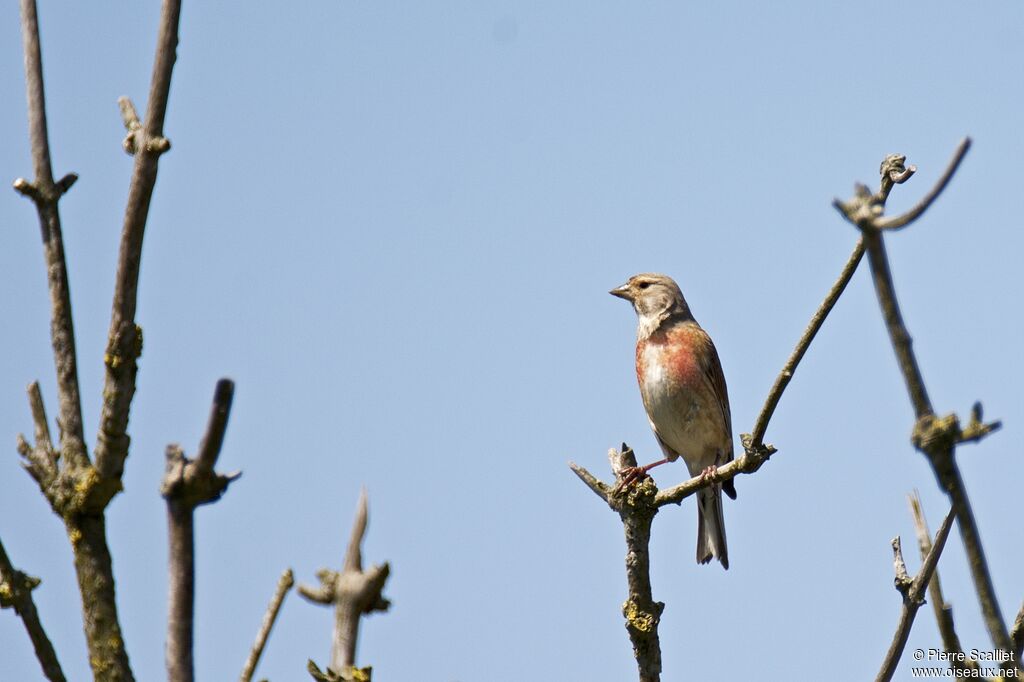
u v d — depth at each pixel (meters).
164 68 5.91
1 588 5.52
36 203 6.10
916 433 4.57
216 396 3.86
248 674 4.60
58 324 5.94
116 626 5.44
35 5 6.36
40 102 6.23
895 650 7.73
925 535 8.08
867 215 4.42
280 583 4.74
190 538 3.91
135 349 5.82
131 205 5.81
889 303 4.46
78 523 5.60
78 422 5.80
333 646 3.61
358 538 3.71
